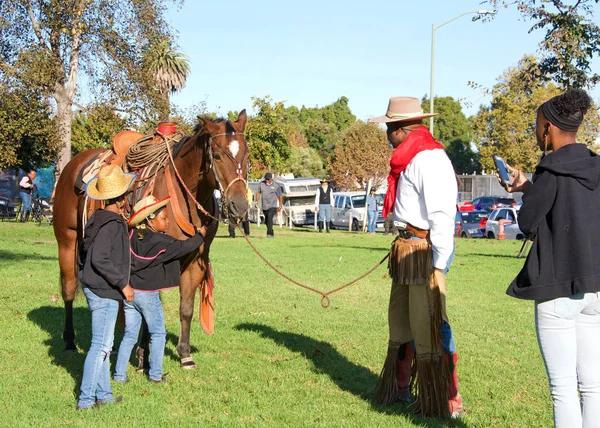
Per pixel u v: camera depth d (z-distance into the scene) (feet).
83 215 21.18
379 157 204.74
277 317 28.78
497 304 32.30
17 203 112.16
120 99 72.08
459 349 23.52
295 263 47.78
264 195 76.48
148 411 16.90
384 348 23.68
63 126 82.07
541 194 12.32
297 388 19.11
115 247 16.61
